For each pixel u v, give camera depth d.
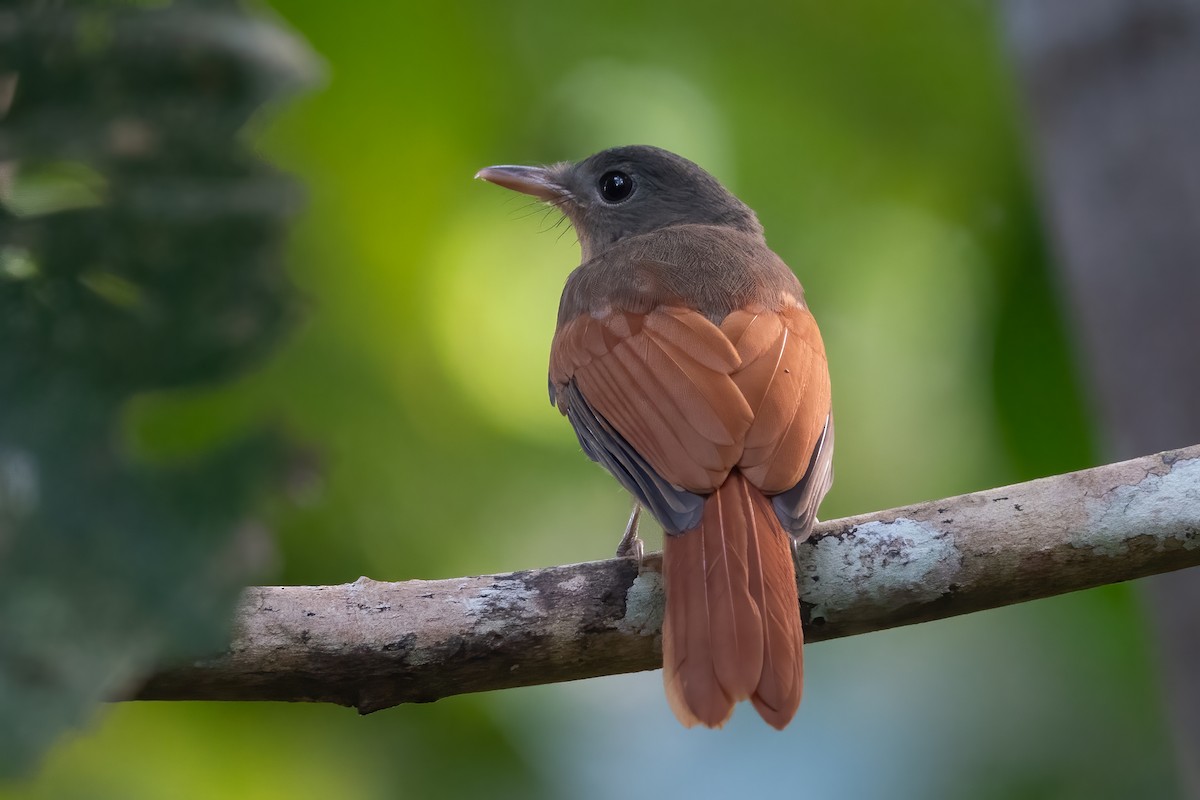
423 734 12.00
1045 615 14.09
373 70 12.23
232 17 3.84
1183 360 9.94
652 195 12.15
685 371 8.52
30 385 3.55
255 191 3.74
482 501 12.64
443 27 12.38
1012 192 14.41
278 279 3.71
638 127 14.49
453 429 12.49
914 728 14.43
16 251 3.63
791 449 7.92
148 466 3.50
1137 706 13.70
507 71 13.27
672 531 7.37
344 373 11.92
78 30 3.78
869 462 15.05
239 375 3.65
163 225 3.68
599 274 10.09
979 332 13.76
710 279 9.62
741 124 14.77
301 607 6.81
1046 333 13.27
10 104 3.73
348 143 12.23
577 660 7.21
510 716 12.39
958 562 7.37
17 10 3.76
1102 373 10.39
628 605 7.19
